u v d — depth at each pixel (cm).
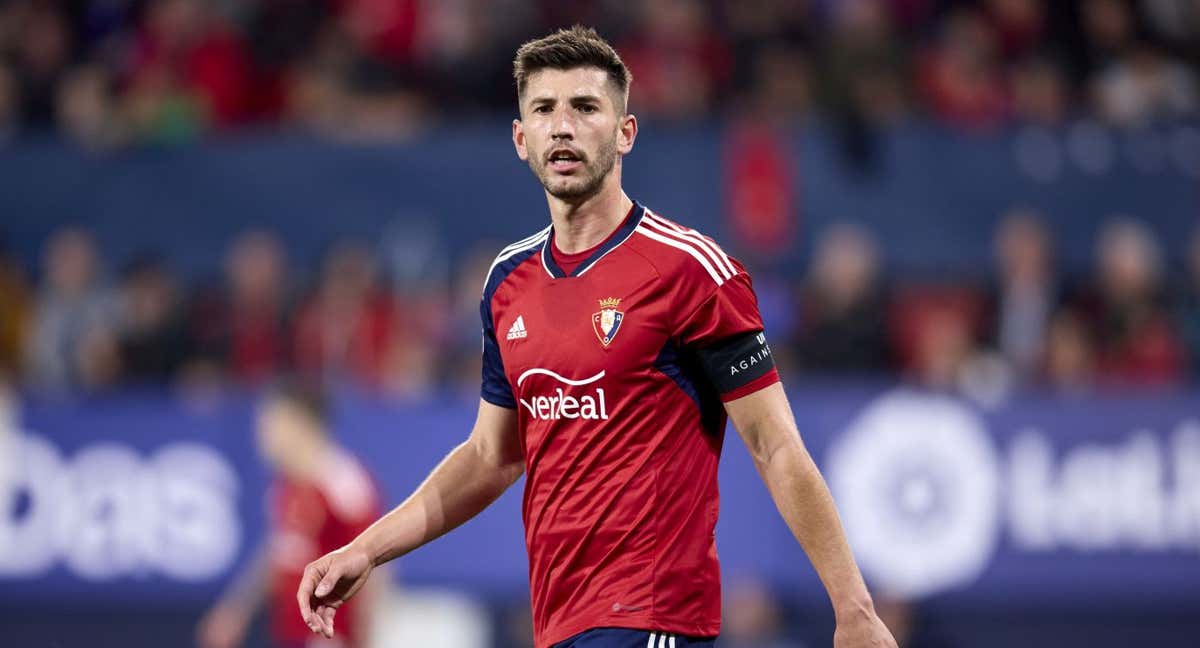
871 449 2984
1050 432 2962
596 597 1227
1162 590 2925
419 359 3334
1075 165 3525
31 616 3111
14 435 3120
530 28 3875
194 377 3406
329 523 2589
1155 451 2944
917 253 3503
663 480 1229
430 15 3884
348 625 2600
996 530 2952
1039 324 3369
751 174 3500
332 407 3033
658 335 1228
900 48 3753
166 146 3622
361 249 3550
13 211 3634
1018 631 2980
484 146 3566
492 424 1347
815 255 3503
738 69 3806
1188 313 3388
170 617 3084
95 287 3550
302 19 4000
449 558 3017
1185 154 3531
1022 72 3872
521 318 1276
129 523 3089
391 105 3769
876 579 2958
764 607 2953
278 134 3678
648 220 1277
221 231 3591
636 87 3753
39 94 3953
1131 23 3994
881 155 3522
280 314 3466
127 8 4056
